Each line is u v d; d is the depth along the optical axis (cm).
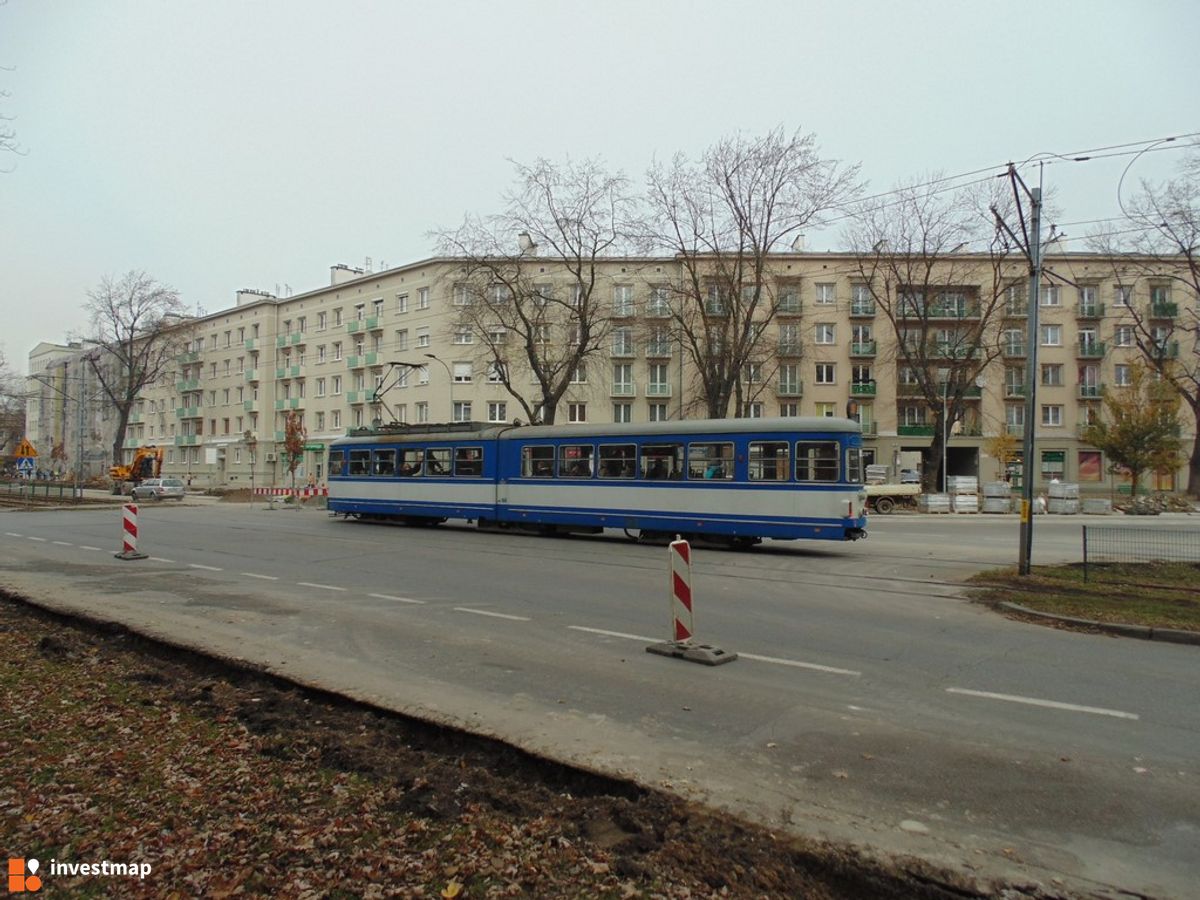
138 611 895
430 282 5509
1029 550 1243
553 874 329
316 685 597
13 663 664
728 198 3147
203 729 503
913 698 591
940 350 4553
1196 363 4741
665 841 360
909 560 1506
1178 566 1339
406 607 947
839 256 5300
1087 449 5312
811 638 798
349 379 6097
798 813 388
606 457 1812
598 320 3247
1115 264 4628
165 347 6612
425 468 2156
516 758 466
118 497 4659
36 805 379
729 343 3375
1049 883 326
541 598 1020
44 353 10900
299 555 1502
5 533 2011
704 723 525
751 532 1614
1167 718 550
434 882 320
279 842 349
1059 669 686
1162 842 363
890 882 330
